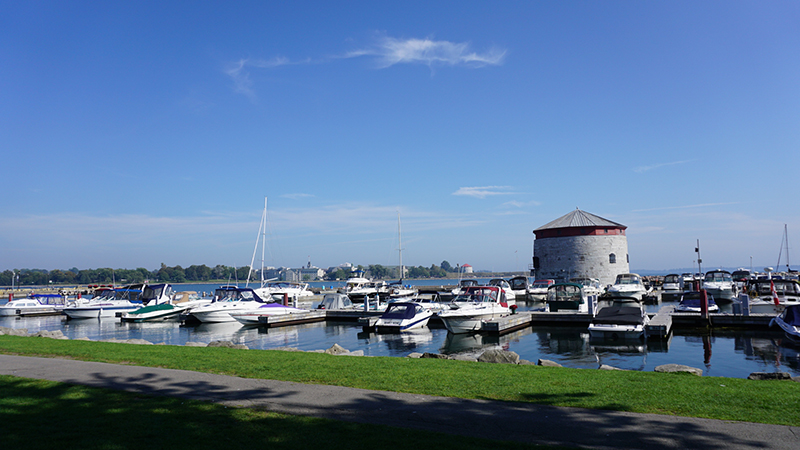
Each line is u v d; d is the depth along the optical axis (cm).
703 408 907
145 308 4078
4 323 4038
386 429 780
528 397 986
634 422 829
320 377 1167
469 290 3403
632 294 4681
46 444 701
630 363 2059
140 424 799
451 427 801
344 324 3728
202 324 3731
